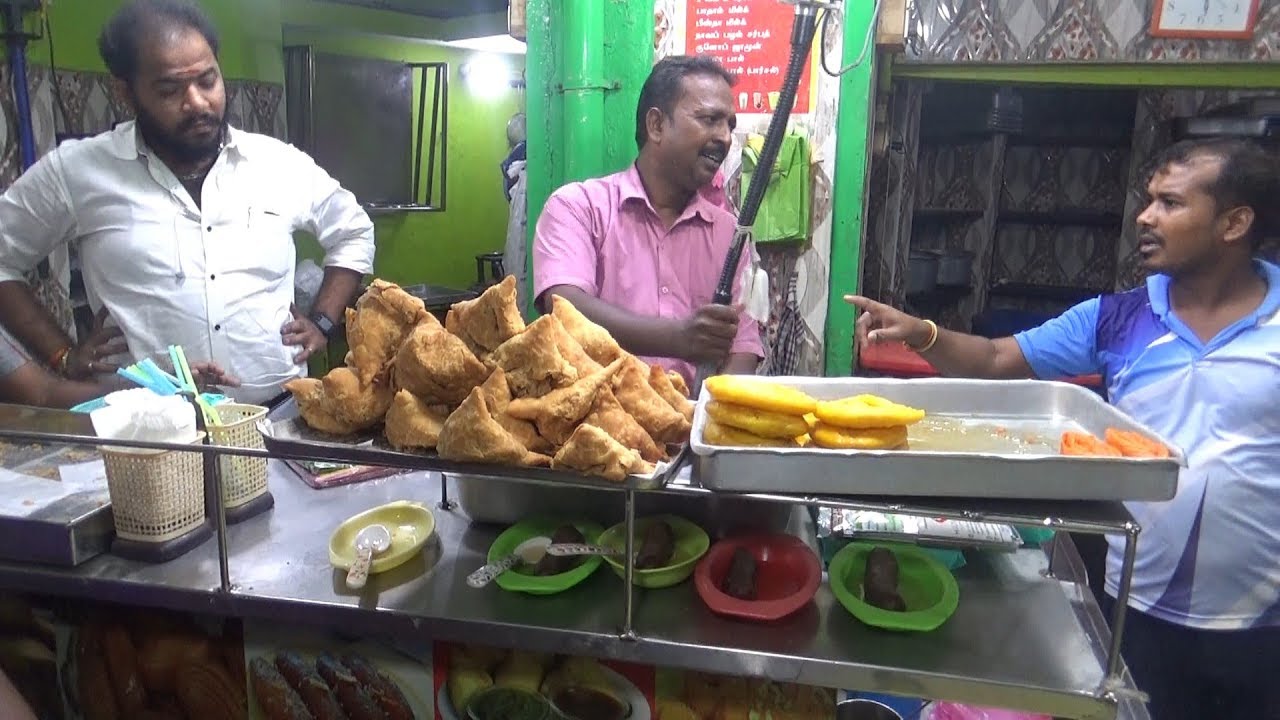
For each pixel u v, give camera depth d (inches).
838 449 35.4
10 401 72.3
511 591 41.5
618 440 39.0
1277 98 120.1
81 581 42.6
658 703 40.8
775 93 85.5
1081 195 163.8
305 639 43.3
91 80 112.1
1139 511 63.2
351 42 161.2
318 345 80.7
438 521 49.1
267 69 143.3
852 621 39.9
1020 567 45.4
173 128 71.7
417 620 39.4
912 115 136.3
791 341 90.3
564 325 44.2
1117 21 106.6
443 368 39.3
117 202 75.3
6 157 100.3
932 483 34.5
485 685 41.7
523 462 36.3
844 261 88.2
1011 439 42.8
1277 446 59.3
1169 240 59.8
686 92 67.8
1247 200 57.5
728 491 35.5
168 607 41.9
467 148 191.5
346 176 163.0
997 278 170.9
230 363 79.0
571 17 85.2
